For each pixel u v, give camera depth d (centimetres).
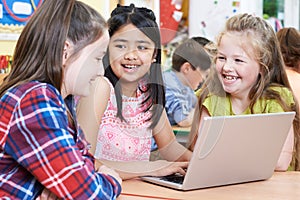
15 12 238
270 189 146
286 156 173
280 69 192
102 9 275
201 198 135
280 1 401
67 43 124
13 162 121
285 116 150
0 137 119
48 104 118
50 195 123
